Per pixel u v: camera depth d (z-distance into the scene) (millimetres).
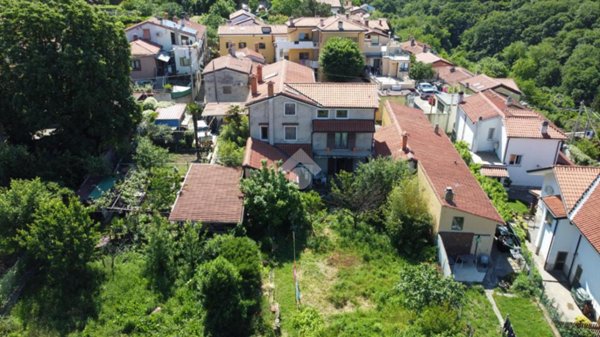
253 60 60000
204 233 28531
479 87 60312
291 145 38875
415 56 76062
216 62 55594
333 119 38500
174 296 25094
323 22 65125
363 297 26094
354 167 40281
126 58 37906
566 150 50219
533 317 26094
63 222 24719
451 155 39344
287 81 41625
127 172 35469
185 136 42094
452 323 22906
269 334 23109
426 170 34344
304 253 29609
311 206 33594
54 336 22484
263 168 32156
